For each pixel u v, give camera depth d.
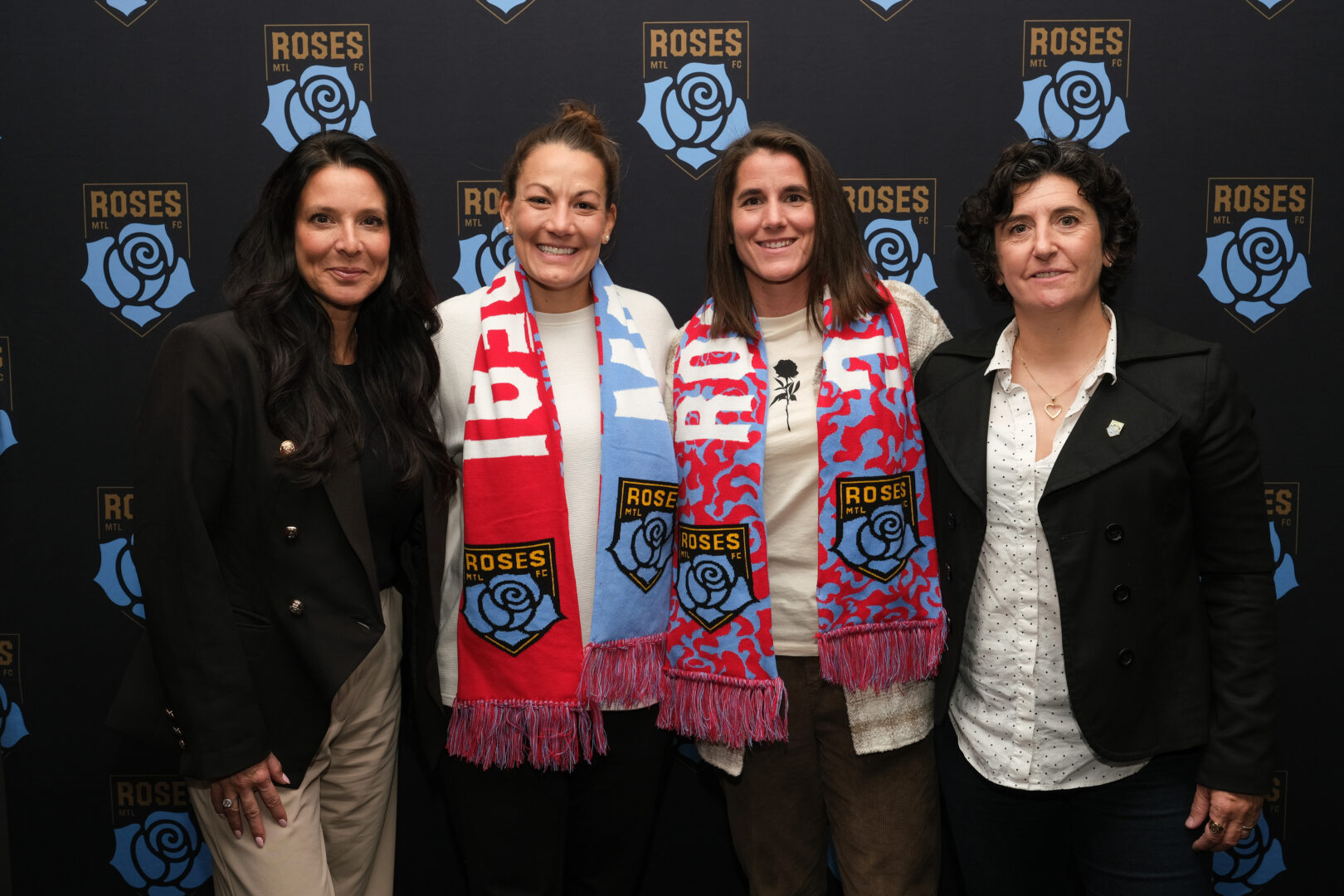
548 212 1.57
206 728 1.35
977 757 1.53
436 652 1.64
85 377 2.06
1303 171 2.00
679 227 2.04
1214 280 2.03
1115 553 1.39
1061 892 1.63
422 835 2.17
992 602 1.48
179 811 2.16
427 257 2.04
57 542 2.09
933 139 2.01
